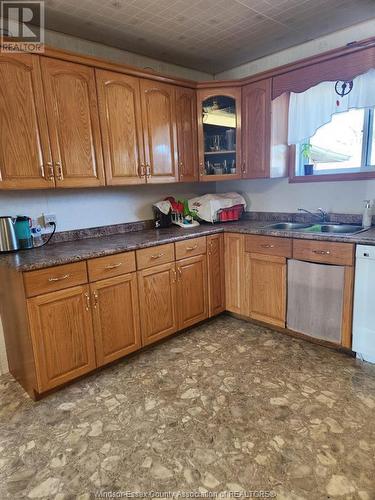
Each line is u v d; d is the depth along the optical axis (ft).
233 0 6.92
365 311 7.39
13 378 7.64
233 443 5.40
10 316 7.09
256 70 10.56
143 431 5.75
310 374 7.25
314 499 4.38
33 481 4.83
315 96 8.80
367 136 8.59
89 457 5.23
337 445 5.25
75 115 7.52
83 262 6.97
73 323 6.95
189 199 11.71
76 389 7.05
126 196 10.03
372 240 6.98
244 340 8.99
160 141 9.25
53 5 6.82
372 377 7.06
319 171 9.62
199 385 7.02
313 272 8.13
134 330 8.11
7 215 7.77
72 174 7.61
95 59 7.61
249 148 9.89
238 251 9.86
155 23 7.83
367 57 7.32
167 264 8.69
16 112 6.67
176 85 9.45
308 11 7.54
